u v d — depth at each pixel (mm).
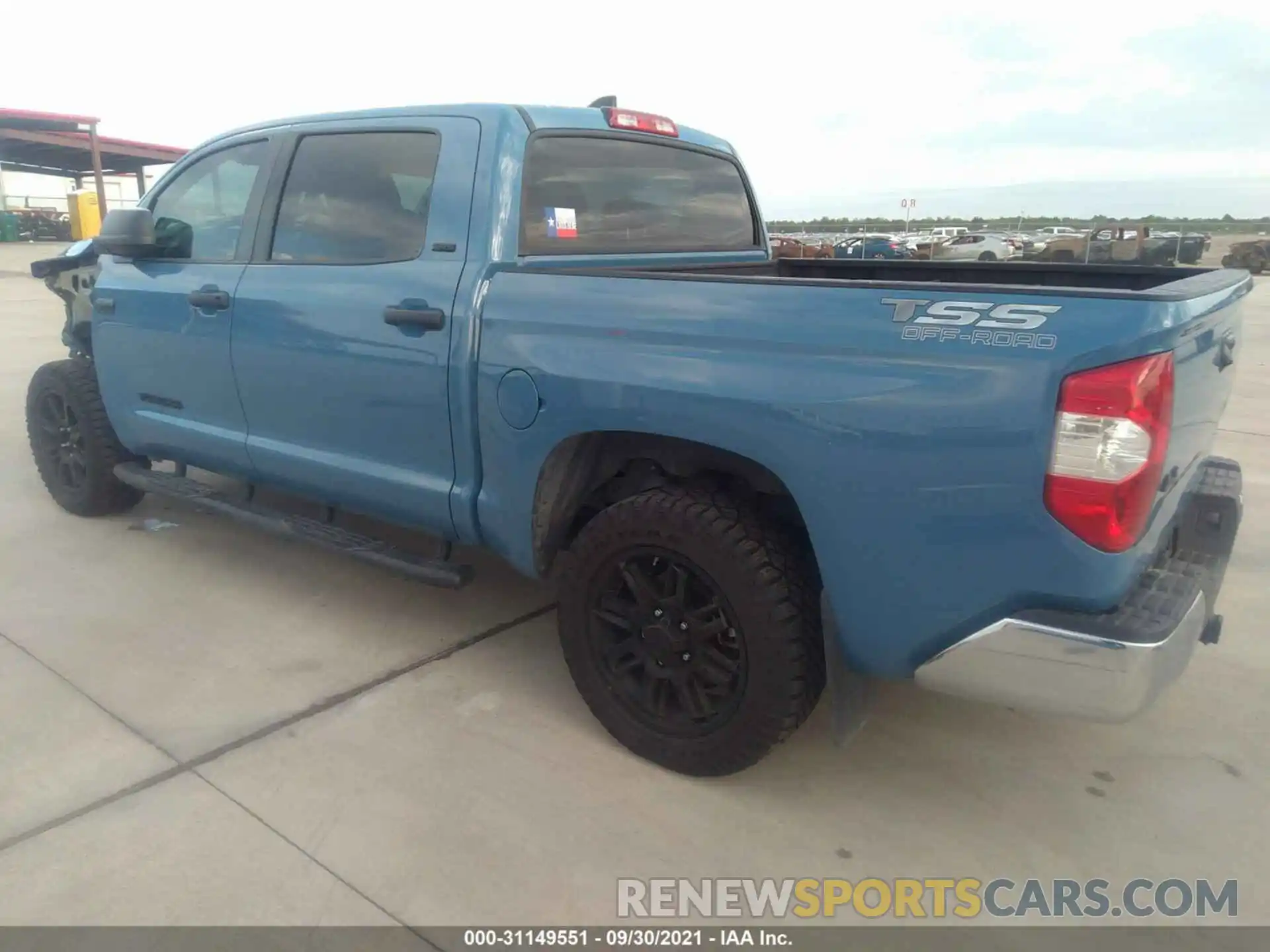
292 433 3498
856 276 4062
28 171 33000
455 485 3021
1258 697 3230
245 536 4551
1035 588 2064
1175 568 2334
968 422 2037
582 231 3250
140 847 2387
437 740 2893
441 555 3252
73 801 2561
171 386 3930
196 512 4879
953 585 2154
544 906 2238
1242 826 2572
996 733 3010
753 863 2406
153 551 4332
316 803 2580
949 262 3791
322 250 3348
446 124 3074
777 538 2494
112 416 4297
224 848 2391
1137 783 2762
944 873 2387
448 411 2949
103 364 4227
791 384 2254
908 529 2158
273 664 3340
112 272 4137
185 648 3438
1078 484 1949
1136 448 1923
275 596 3895
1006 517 2039
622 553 2680
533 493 2811
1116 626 2014
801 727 3020
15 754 2762
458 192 2975
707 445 2484
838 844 2480
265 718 2990
